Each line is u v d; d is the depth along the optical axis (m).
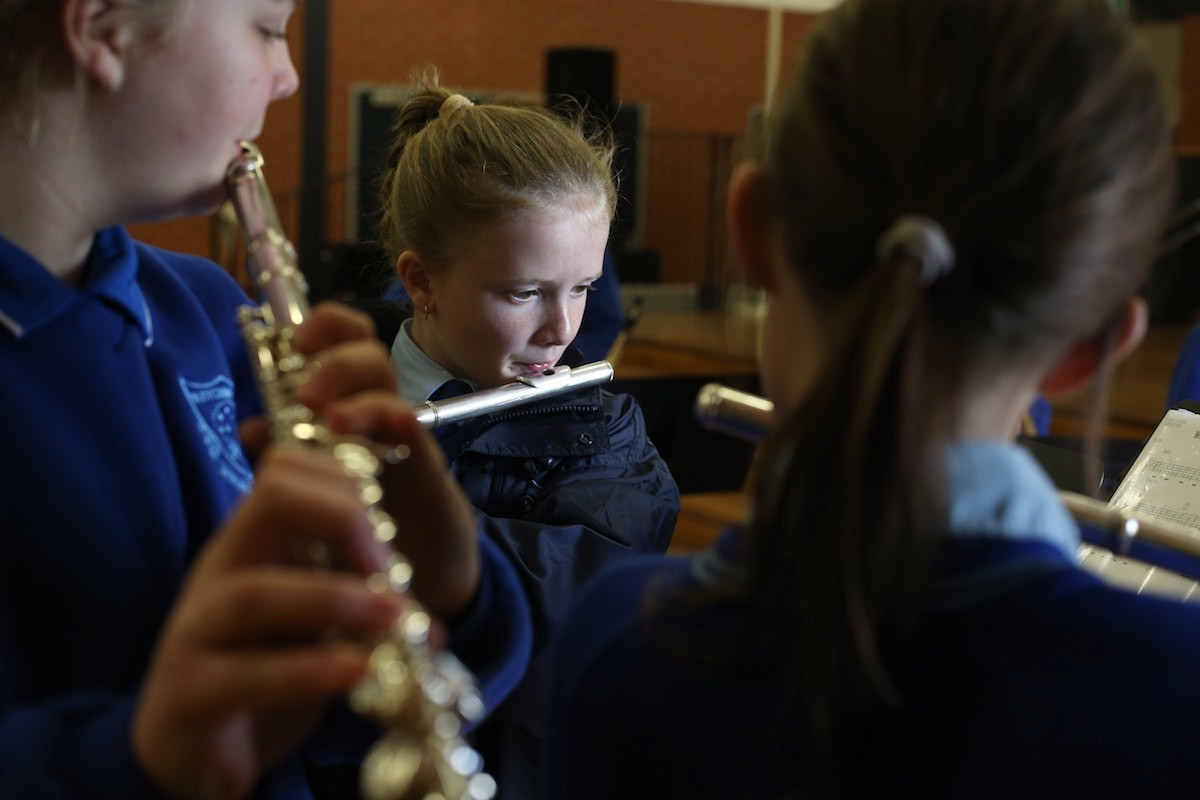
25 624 0.72
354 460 0.57
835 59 0.61
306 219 8.24
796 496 0.55
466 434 1.41
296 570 0.54
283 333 0.73
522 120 1.50
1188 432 1.27
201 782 0.51
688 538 3.77
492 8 9.02
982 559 0.58
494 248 1.42
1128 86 0.58
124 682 0.73
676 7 9.59
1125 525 0.81
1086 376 0.63
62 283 0.75
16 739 0.57
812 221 0.60
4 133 0.72
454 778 0.50
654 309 8.94
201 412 0.84
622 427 1.49
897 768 0.57
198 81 0.73
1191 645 0.56
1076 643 0.56
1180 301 6.97
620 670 0.66
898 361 0.54
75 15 0.70
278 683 0.48
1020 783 0.56
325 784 1.09
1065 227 0.55
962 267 0.55
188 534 0.81
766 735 0.59
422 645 0.53
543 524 1.34
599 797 0.66
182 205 0.77
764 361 0.67
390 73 8.77
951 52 0.57
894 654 0.57
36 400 0.73
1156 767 0.55
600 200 1.49
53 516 0.72
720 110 9.85
